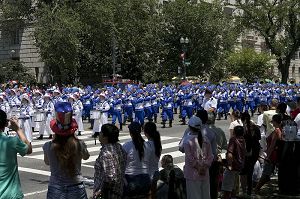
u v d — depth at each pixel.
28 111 18.83
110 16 40.53
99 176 6.66
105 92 24.22
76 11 40.50
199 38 49.75
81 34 42.44
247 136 10.06
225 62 55.25
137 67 52.22
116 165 6.66
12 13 43.88
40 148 17.80
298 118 10.95
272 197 10.49
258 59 59.00
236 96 30.69
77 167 5.97
